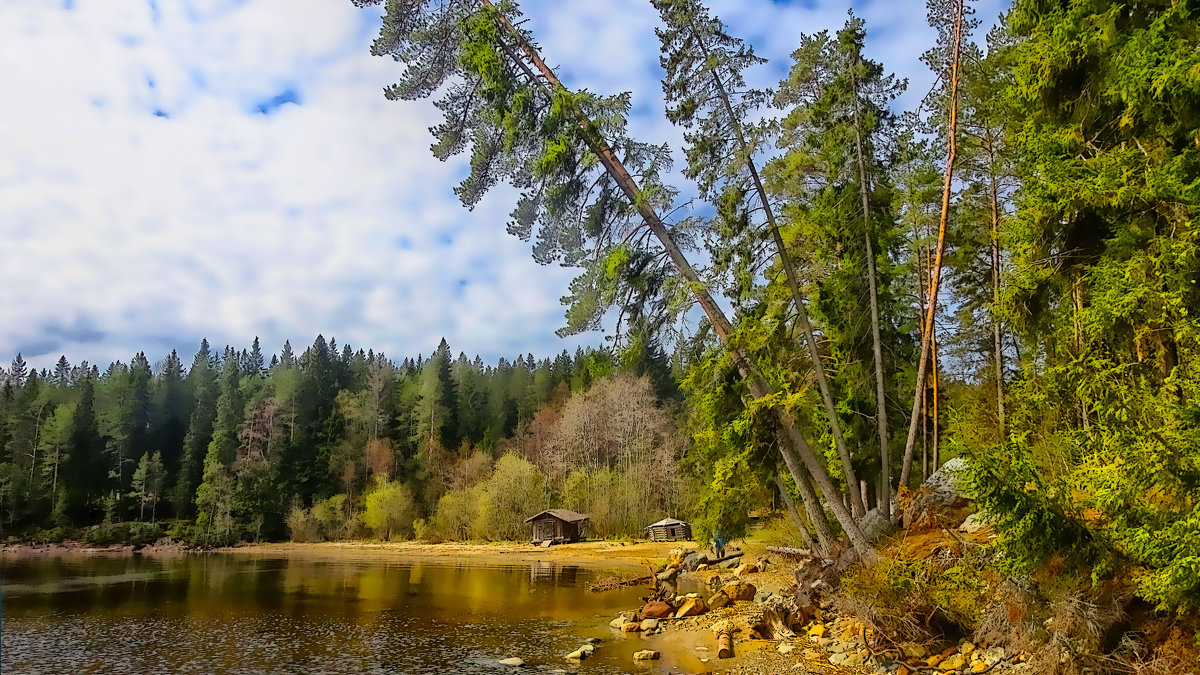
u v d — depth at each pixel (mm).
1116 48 12148
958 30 18641
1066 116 13453
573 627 20109
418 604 26406
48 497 84250
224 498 81438
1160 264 10227
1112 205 11406
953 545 12992
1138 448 8062
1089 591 9039
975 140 22328
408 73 19047
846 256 20688
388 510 81312
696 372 17578
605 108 17797
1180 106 10797
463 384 111812
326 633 20016
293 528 83062
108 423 97062
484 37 18047
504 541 70625
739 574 27641
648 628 18406
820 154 21656
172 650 17781
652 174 18047
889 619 12062
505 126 18266
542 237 18781
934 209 25000
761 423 17094
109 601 28047
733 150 18250
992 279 23594
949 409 21984
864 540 15391
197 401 110375
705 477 25547
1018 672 9648
